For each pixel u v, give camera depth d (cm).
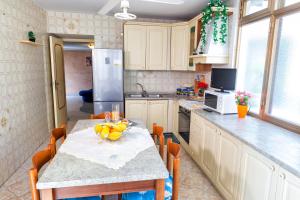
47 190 117
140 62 418
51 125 439
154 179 129
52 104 443
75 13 421
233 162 196
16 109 281
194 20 356
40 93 376
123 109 411
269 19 238
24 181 252
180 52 404
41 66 382
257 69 264
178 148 153
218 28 299
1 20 246
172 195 151
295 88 204
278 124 217
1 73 244
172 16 426
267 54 236
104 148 162
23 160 299
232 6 304
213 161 238
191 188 243
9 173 259
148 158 146
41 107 380
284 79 219
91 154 150
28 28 325
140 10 384
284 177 135
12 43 272
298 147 160
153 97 412
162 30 412
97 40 440
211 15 300
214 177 237
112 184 127
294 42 206
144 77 461
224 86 282
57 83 439
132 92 462
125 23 402
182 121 357
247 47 283
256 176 163
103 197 195
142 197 153
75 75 1005
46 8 388
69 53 984
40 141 373
